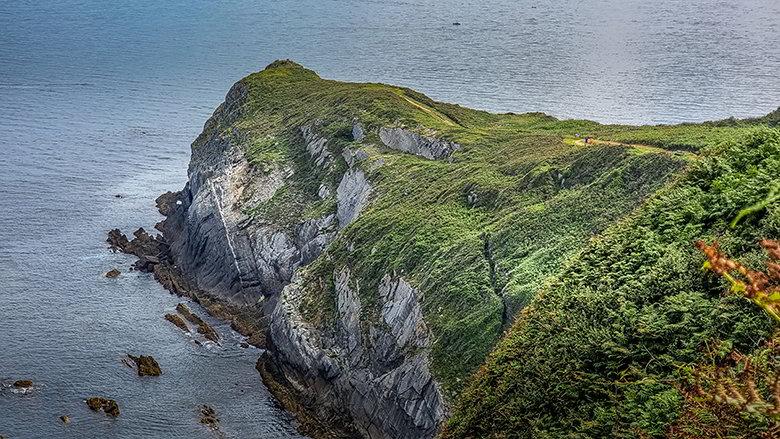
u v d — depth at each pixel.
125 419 61.19
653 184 58.78
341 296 68.69
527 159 75.50
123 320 79.56
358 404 60.44
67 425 59.69
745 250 22.59
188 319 80.56
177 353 73.12
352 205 86.12
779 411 12.17
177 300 85.88
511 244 59.88
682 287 22.77
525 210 63.56
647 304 23.16
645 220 27.17
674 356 20.77
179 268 96.81
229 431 60.66
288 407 64.12
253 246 88.50
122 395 64.75
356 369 61.94
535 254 56.94
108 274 91.19
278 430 61.19
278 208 92.75
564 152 72.44
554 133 94.25
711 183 26.36
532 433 22.66
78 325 77.56
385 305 63.53
